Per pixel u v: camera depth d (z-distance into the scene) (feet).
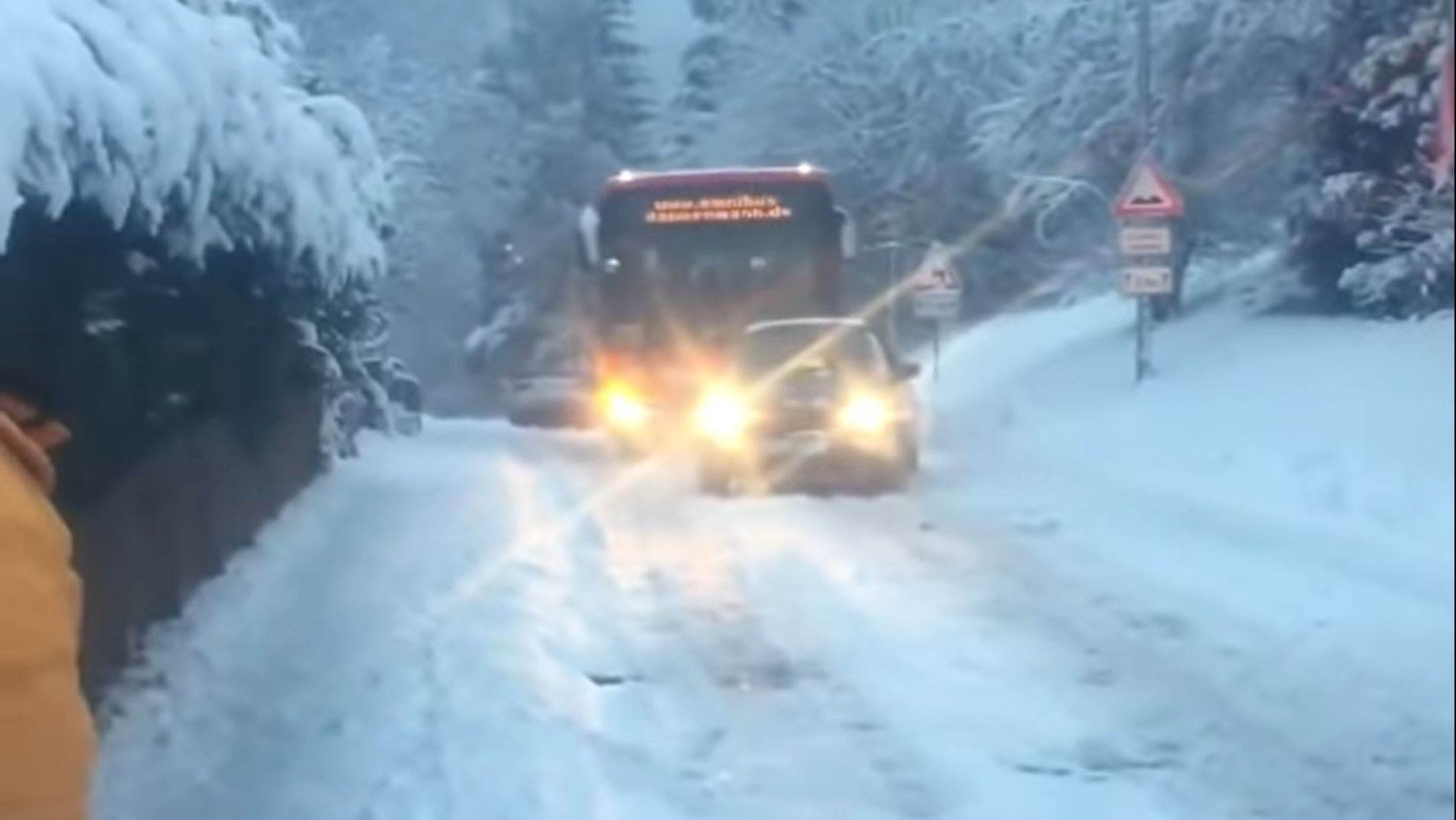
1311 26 92.94
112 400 37.11
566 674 36.58
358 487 74.23
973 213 131.95
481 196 168.76
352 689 35.06
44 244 33.04
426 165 159.12
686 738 31.73
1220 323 99.66
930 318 115.75
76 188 27.86
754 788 28.84
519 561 51.19
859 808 27.86
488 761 29.94
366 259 63.87
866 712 33.55
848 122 133.28
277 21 61.77
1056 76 113.39
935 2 120.88
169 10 33.24
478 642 39.24
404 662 37.29
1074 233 132.36
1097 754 30.63
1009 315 136.56
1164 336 101.24
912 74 127.34
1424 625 39.91
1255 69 98.94
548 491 72.02
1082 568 49.24
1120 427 82.12
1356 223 89.15
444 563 50.96
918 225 131.34
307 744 31.17
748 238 93.61
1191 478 67.77
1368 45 86.12
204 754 30.60
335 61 86.22
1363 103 87.45
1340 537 52.08
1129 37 106.01
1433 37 79.30
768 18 143.54
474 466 85.71
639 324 93.66
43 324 33.37
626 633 40.88
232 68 40.68
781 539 56.44
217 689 35.01
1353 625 40.19
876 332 81.30
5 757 11.28
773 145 138.72
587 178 173.37
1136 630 40.60
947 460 82.64
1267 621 41.01
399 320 170.09
